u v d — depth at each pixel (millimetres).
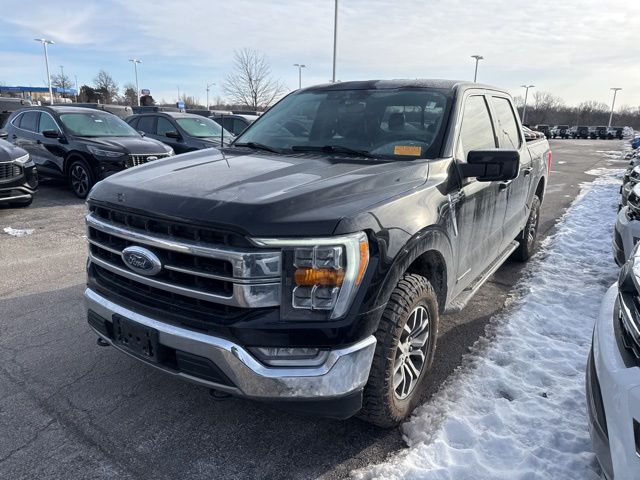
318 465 2561
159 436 2762
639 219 4547
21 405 3012
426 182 2930
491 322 4328
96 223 2734
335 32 23547
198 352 2312
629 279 2328
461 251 3361
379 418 2637
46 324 4129
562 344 3852
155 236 2412
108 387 3223
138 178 2834
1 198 8172
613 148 37438
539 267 5910
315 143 3594
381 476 2434
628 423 1898
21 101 20359
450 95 3631
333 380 2244
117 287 2713
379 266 2355
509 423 2859
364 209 2385
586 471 2477
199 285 2334
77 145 9562
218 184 2582
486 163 3129
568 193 12352
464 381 3301
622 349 2121
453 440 2719
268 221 2189
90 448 2654
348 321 2252
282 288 2213
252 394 2254
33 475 2455
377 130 3506
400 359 2689
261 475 2484
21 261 5832
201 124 12430
